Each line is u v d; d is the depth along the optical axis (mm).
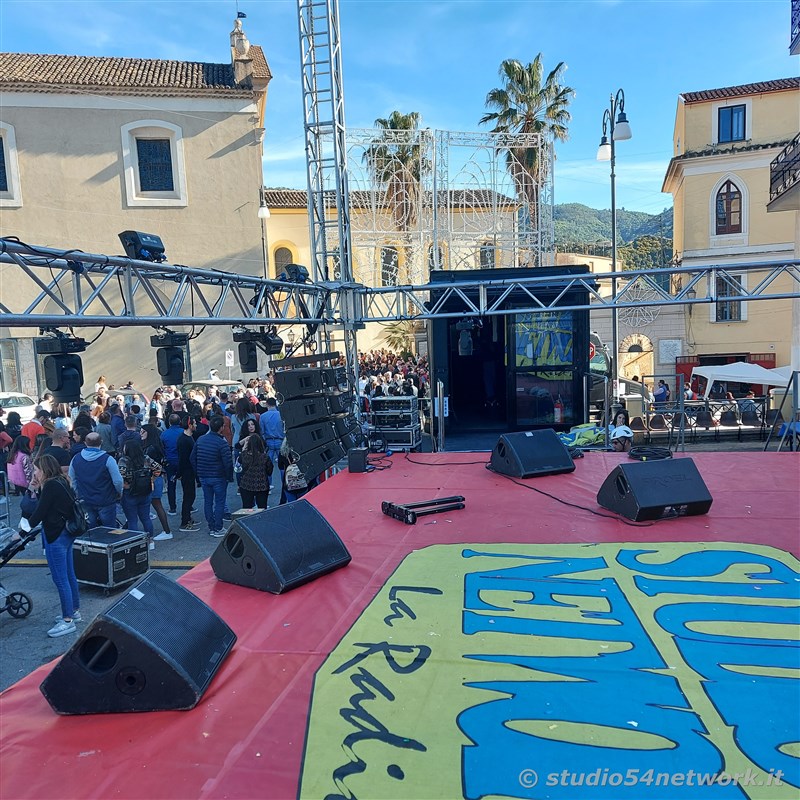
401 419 10422
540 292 13125
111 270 6082
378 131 17422
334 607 4359
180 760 2811
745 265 9312
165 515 9281
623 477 6160
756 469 7953
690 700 3125
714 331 25297
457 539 5734
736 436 13828
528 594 4465
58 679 3229
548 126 25547
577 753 2775
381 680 3406
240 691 3350
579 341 13336
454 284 10188
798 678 3303
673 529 5766
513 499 6984
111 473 7848
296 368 9469
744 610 4105
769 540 5395
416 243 18875
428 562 5164
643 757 2736
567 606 4250
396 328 31312
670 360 25750
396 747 2852
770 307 24562
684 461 6297
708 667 3426
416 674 3453
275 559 4672
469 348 13008
